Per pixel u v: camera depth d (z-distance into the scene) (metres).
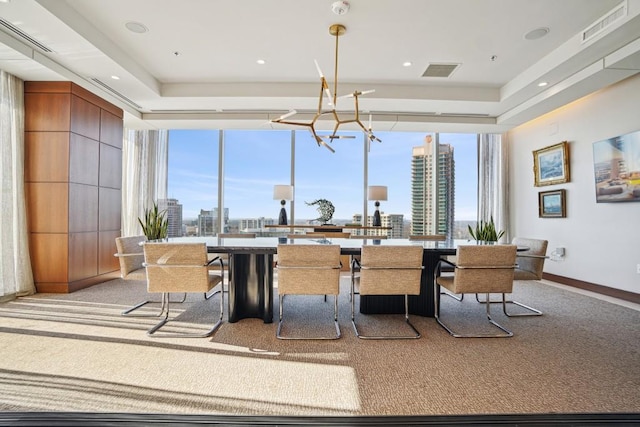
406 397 1.67
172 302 3.47
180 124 5.39
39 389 1.71
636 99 3.62
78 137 3.89
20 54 3.11
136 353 2.17
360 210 6.27
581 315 3.10
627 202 3.70
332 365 2.03
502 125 5.25
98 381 1.80
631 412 1.55
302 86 4.44
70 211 3.78
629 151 3.63
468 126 5.35
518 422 1.47
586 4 2.73
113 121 4.54
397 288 2.53
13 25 2.80
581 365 2.03
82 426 1.42
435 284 2.95
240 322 2.84
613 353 2.21
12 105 3.56
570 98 4.09
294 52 3.60
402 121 5.14
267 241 3.07
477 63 3.80
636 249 3.60
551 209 4.83
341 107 4.78
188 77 4.27
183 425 1.44
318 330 2.65
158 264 2.44
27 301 3.42
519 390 1.74
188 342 2.37
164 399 1.63
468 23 3.02
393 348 2.30
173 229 6.17
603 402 1.63
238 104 4.73
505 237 5.83
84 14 2.93
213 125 5.44
